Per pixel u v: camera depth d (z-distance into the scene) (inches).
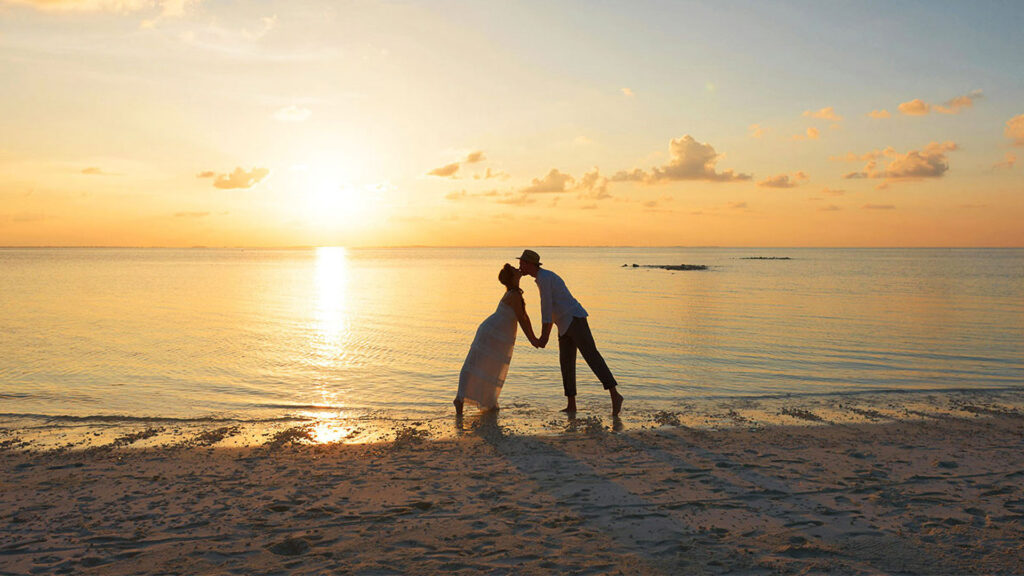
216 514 182.1
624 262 5128.0
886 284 1815.9
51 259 5718.5
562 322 321.1
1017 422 302.0
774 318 872.3
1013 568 142.3
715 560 147.7
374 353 555.2
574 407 329.4
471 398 323.3
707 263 4763.8
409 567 144.9
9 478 218.4
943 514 178.4
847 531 165.8
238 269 3255.4
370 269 3380.9
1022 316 876.6
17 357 526.9
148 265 3880.4
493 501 192.7
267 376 441.7
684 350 573.3
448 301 1203.9
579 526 170.9
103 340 634.2
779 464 231.8
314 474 221.6
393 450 254.5
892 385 419.2
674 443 263.7
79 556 152.4
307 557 151.1
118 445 265.3
